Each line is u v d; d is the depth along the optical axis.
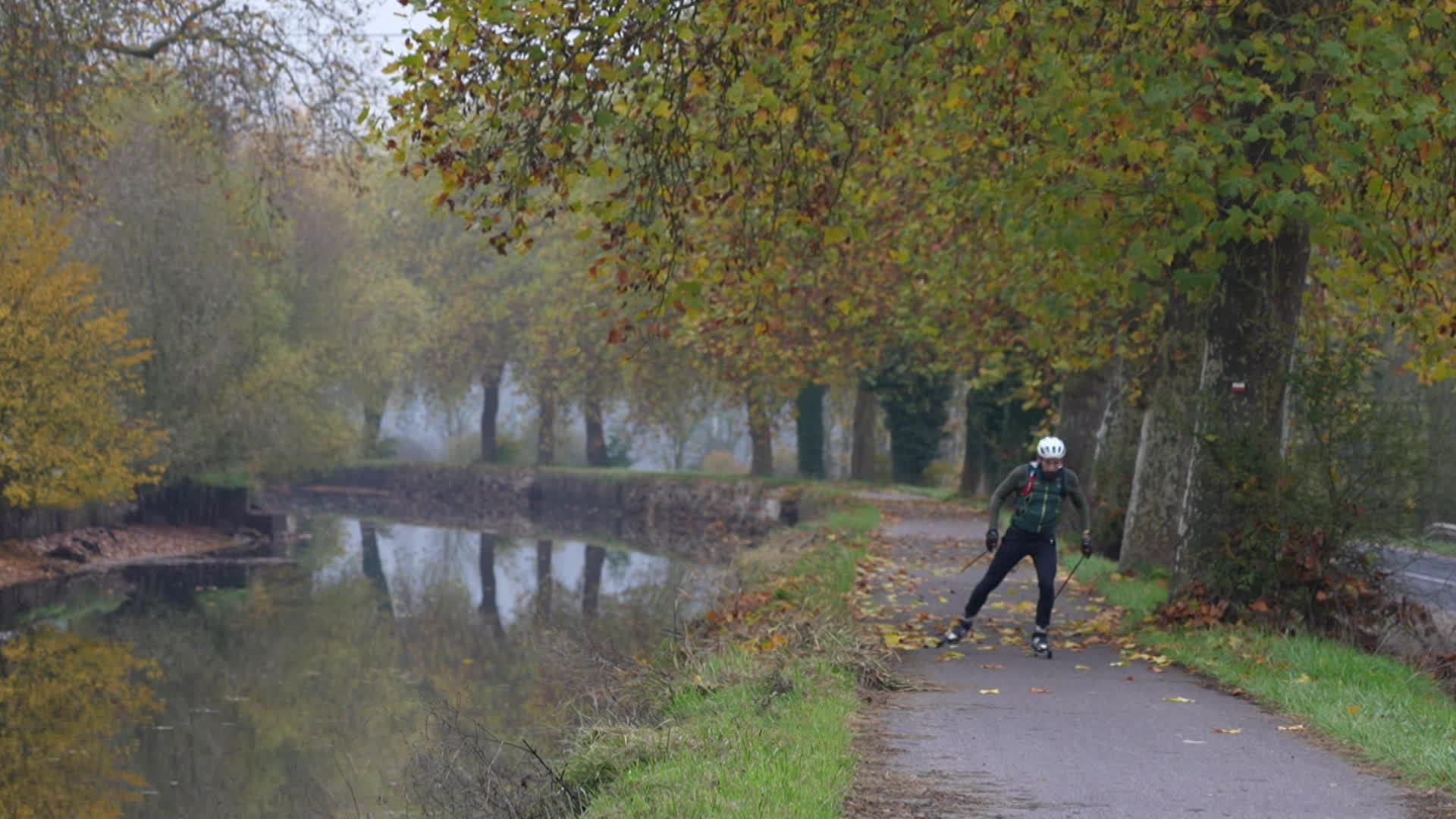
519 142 12.62
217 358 38.31
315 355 49.53
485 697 18.36
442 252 69.94
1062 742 9.31
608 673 13.36
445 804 10.86
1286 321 14.99
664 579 33.94
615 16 12.09
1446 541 17.41
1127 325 22.34
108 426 30.55
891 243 23.73
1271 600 14.49
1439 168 14.30
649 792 7.70
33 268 28.66
